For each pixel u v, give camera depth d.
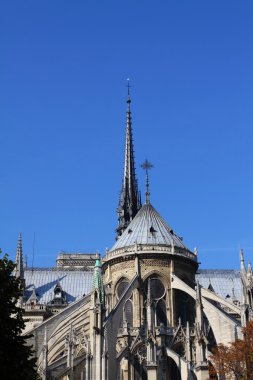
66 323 101.44
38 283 129.50
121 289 100.31
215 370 77.25
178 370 87.31
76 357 85.50
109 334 86.19
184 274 101.62
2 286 49.31
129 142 159.00
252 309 90.44
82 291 128.25
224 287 129.00
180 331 89.62
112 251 102.75
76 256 156.00
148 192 112.00
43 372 82.75
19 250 125.62
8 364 46.91
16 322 49.31
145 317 96.00
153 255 99.81
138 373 88.00
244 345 75.19
